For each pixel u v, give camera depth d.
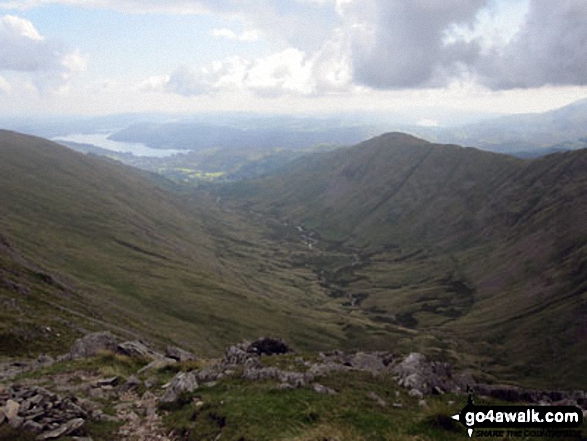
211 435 18.28
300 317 185.62
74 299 95.75
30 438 16.39
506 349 197.25
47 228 179.50
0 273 80.69
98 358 32.38
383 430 17.92
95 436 18.23
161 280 162.25
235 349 33.97
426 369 27.95
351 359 35.62
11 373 31.22
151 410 21.73
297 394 21.95
